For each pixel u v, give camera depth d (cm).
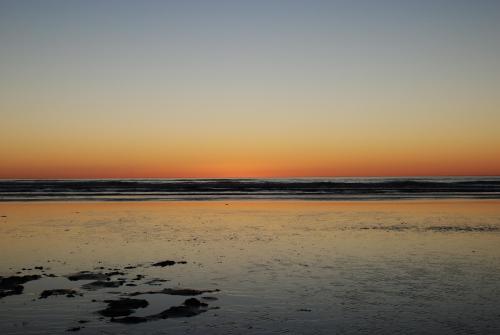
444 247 1723
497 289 1150
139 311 965
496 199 4312
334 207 3456
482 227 2277
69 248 1694
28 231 2127
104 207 3462
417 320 927
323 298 1071
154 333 845
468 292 1123
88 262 1452
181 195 5047
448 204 3716
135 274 1289
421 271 1336
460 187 6581
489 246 1744
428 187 6606
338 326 891
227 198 4559
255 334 848
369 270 1346
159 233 2080
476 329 879
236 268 1369
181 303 1023
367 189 6200
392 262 1457
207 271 1330
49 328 866
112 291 1110
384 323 909
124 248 1698
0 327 870
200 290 1130
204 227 2291
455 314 962
